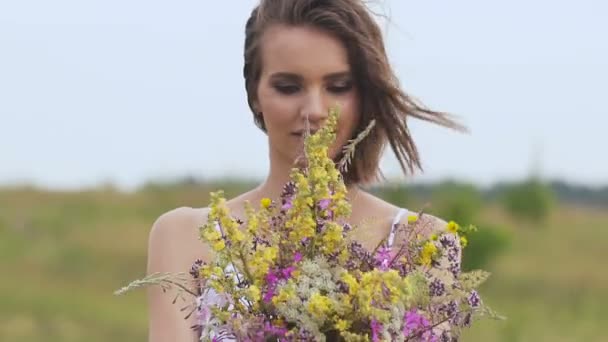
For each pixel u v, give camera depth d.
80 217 30.83
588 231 36.44
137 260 25.50
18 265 23.20
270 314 2.89
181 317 3.52
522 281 22.66
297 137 3.41
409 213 3.59
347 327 2.81
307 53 3.37
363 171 3.61
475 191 22.97
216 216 2.91
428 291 2.90
